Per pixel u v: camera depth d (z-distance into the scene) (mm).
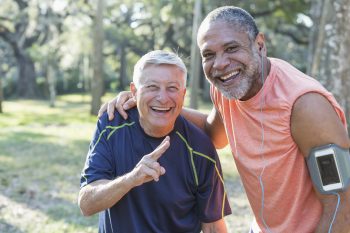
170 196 2592
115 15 36750
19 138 13195
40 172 8531
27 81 41281
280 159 2375
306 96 2264
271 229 2553
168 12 26906
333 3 8562
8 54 46438
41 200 6719
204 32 2416
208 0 22984
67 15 29203
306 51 39781
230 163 9320
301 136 2287
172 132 2635
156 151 2287
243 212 6113
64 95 46938
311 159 2287
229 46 2363
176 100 2531
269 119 2363
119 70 49062
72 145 11875
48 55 29984
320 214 2418
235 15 2393
